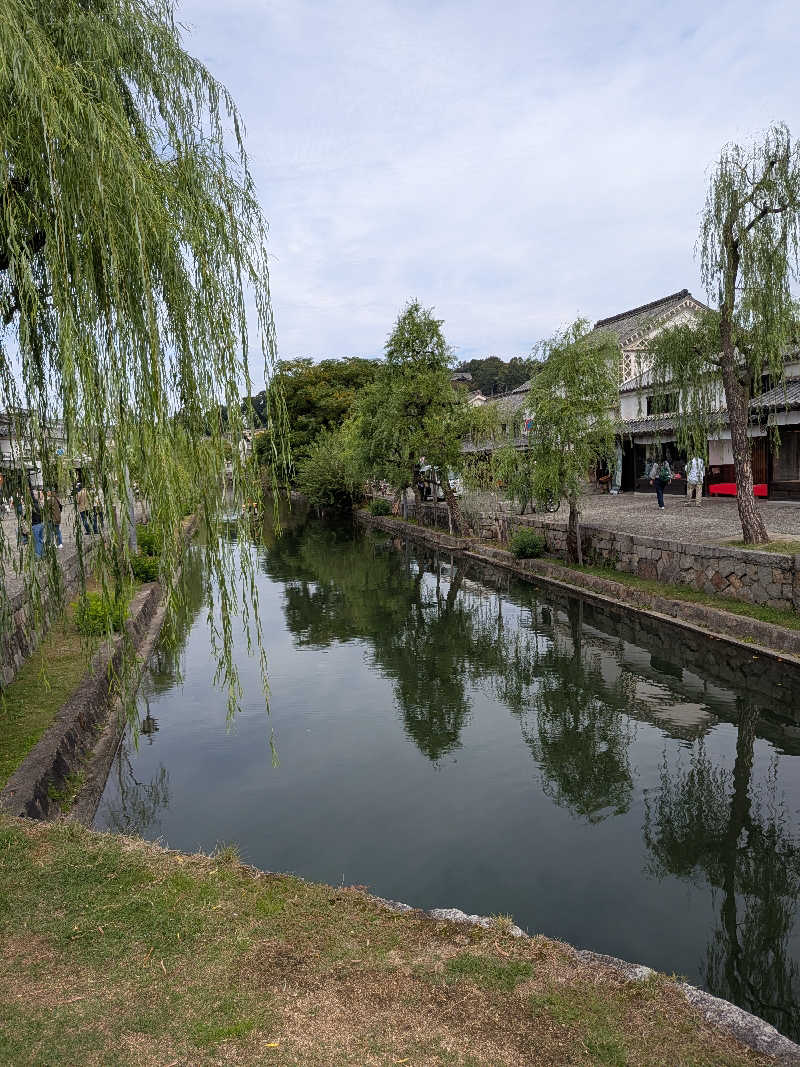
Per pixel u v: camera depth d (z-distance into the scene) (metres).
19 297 3.68
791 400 17.78
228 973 2.87
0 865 3.73
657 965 4.35
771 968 4.37
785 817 6.32
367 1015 2.64
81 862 3.77
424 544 26.44
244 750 7.97
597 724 8.67
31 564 4.49
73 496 4.11
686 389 13.48
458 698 9.82
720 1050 2.55
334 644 12.97
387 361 25.27
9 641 8.05
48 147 3.50
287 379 45.66
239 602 16.58
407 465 27.61
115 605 4.37
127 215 3.87
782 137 11.19
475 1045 2.49
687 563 13.33
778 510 18.28
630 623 13.41
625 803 6.62
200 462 4.41
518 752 7.88
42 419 4.11
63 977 2.82
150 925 3.20
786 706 8.89
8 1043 2.42
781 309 11.73
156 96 4.52
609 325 37.62
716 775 7.17
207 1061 2.36
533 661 11.45
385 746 8.09
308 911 3.41
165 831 6.08
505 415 25.22
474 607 15.57
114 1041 2.45
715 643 11.12
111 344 3.74
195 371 4.33
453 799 6.72
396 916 3.47
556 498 17.83
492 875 5.36
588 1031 2.59
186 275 4.30
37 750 6.02
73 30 4.04
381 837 5.96
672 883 5.27
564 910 4.91
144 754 7.85
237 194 4.86
